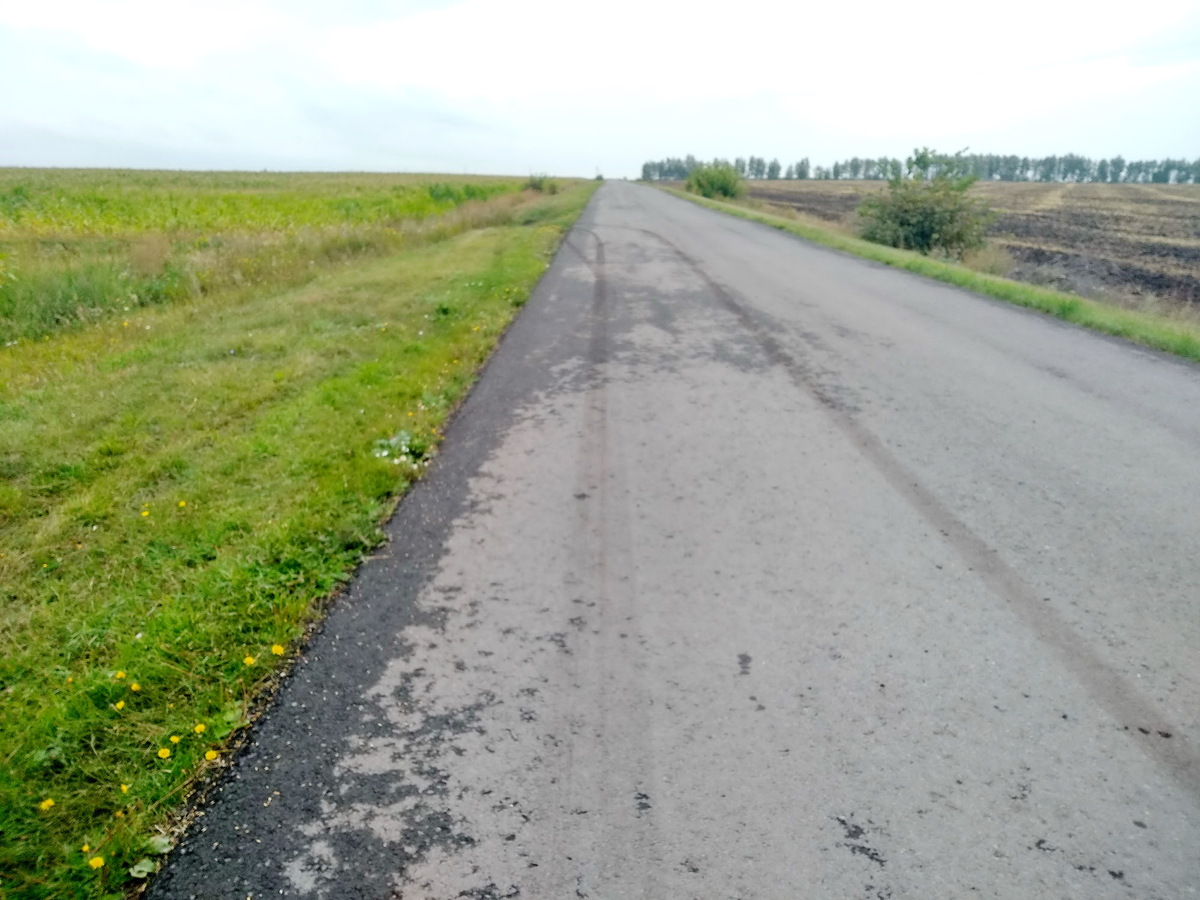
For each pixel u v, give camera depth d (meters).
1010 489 4.41
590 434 5.44
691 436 5.34
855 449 5.04
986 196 55.22
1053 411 5.70
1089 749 2.52
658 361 7.24
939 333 8.20
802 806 2.34
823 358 7.24
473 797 2.41
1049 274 15.47
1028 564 3.62
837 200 51.03
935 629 3.15
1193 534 3.85
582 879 2.12
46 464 5.05
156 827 2.37
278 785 2.49
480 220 22.42
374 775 2.51
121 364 7.29
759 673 2.93
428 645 3.17
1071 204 46.75
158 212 19.61
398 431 5.43
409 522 4.24
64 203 19.91
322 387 6.41
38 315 8.73
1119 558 3.65
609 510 4.29
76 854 2.26
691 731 2.65
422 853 2.22
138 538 4.13
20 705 2.90
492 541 4.00
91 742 2.67
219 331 8.55
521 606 3.41
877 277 12.04
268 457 5.09
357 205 23.45
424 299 10.12
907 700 2.76
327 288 11.15
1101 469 4.65
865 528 3.99
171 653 3.10
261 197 25.38
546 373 6.96
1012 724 2.64
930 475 4.61
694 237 18.11
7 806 2.43
